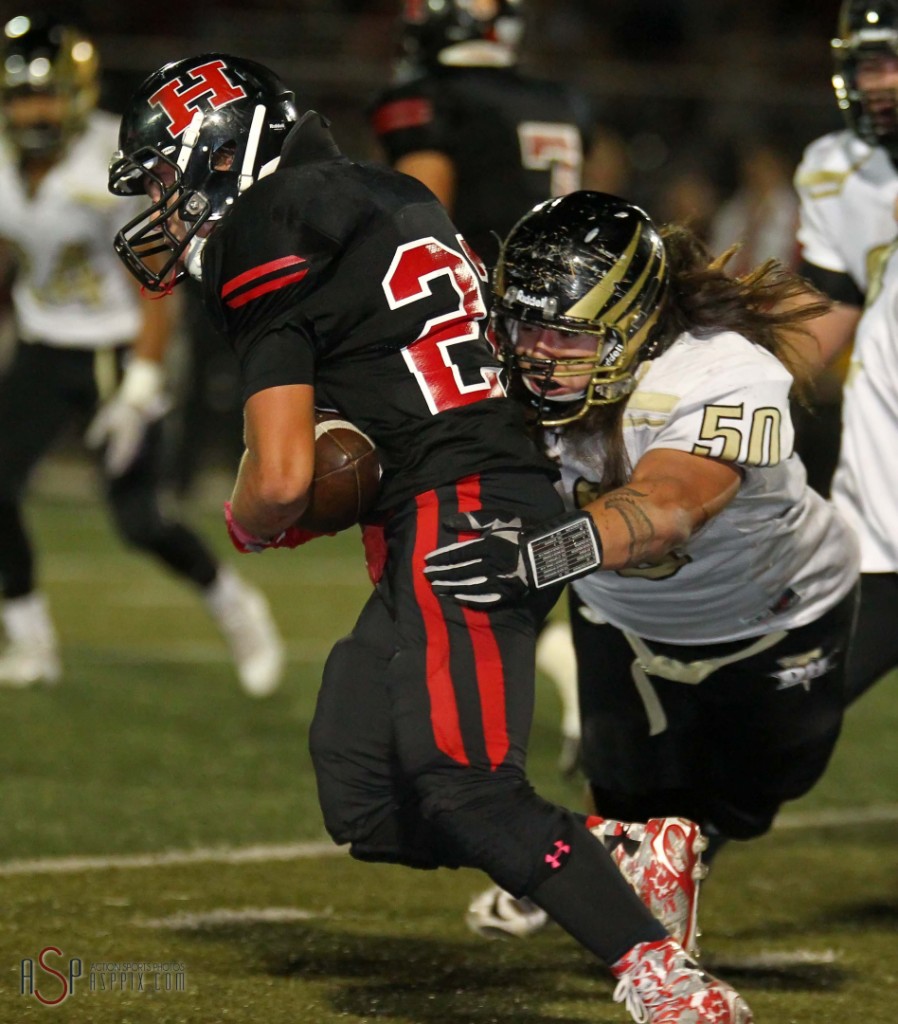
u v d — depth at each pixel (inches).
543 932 460.8
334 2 1836.9
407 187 364.2
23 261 785.6
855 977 423.8
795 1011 392.8
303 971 415.8
